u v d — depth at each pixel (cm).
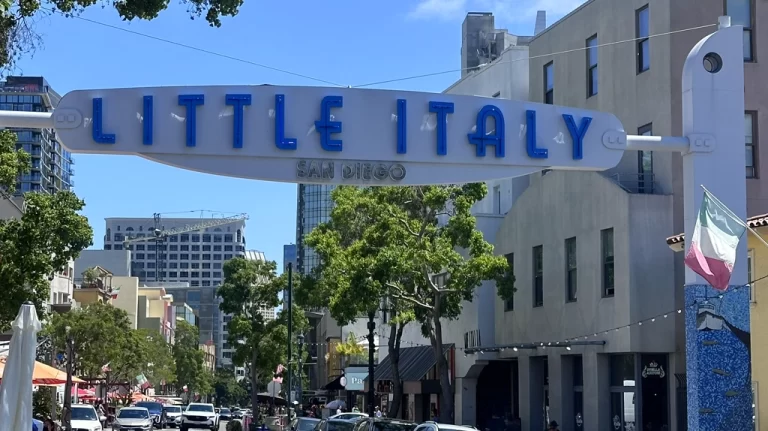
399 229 3606
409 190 3672
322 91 1708
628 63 3741
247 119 1688
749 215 3450
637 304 3375
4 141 2694
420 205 3803
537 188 4153
